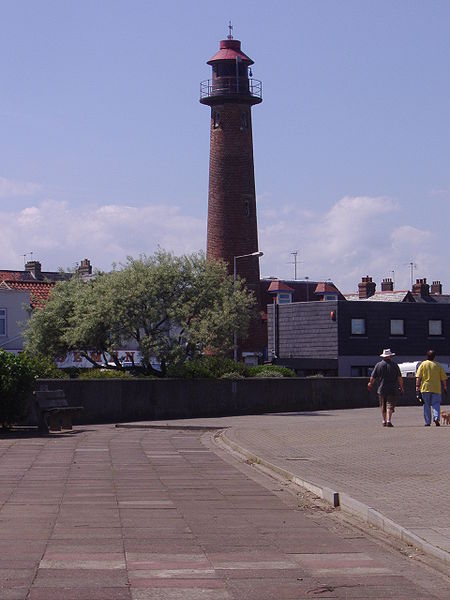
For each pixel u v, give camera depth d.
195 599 8.48
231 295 44.97
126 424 32.81
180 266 44.09
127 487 16.06
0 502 14.16
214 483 16.69
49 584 8.94
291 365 72.50
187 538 11.39
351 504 13.17
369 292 95.75
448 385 47.97
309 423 31.23
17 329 63.59
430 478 15.70
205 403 38.78
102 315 43.03
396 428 26.94
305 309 73.88
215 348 43.84
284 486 16.20
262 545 10.98
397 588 8.93
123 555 10.33
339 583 9.12
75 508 13.63
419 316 73.88
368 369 71.88
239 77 73.06
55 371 37.03
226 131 73.56
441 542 10.41
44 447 23.67
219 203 73.25
